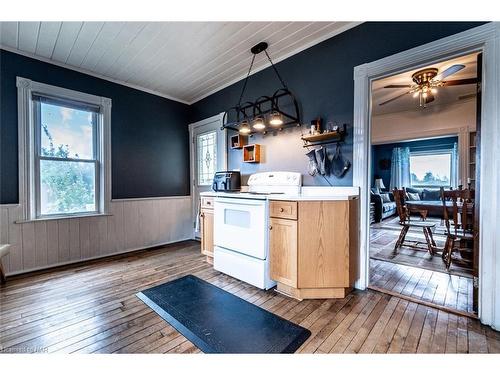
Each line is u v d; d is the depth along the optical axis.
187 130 4.27
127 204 3.46
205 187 3.99
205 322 1.67
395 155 7.34
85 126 3.11
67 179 2.97
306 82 2.57
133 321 1.69
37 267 2.70
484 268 1.62
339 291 2.03
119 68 3.03
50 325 1.63
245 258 2.31
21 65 2.62
